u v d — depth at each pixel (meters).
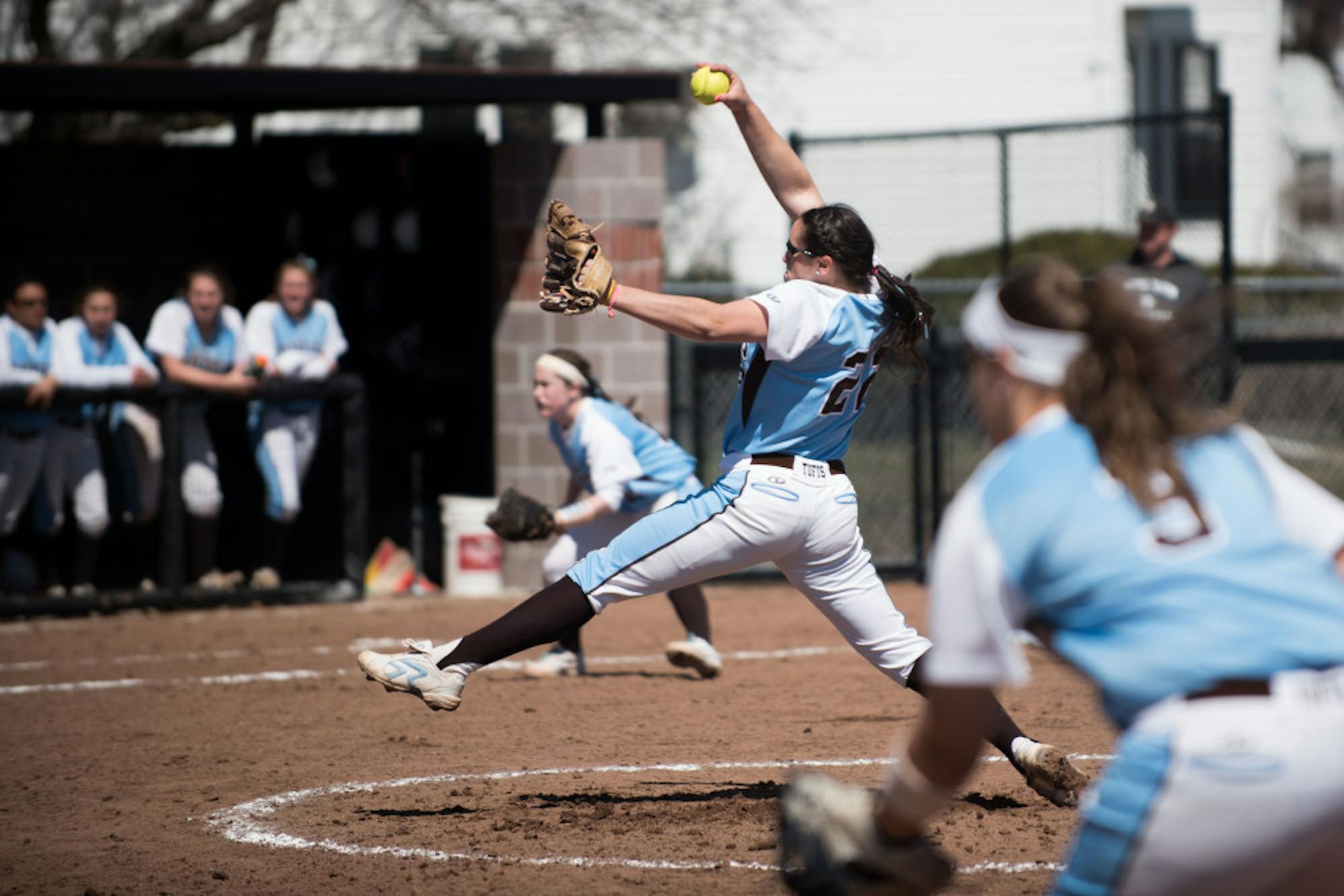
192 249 49.69
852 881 10.46
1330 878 10.05
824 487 20.14
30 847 19.55
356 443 43.78
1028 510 9.98
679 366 50.47
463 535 45.50
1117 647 9.84
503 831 19.75
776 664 34.41
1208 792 9.51
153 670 34.47
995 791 21.70
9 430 40.00
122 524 43.19
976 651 10.02
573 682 32.22
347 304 49.75
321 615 42.16
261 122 77.75
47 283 48.50
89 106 47.41
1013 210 83.81
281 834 19.92
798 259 20.14
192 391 41.44
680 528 20.09
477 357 50.03
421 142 49.56
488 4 81.31
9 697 31.44
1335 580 10.16
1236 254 90.12
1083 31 86.75
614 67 82.88
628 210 45.78
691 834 19.41
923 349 45.81
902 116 85.75
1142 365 10.23
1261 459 10.59
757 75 84.44
